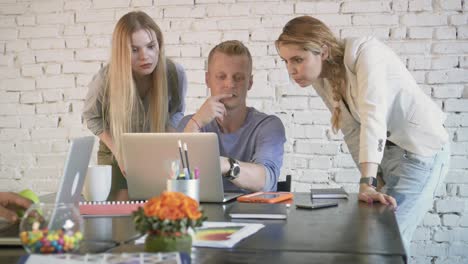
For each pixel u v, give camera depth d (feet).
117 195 7.39
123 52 8.27
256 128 8.00
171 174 5.76
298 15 11.03
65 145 11.82
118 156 8.52
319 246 4.18
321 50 7.18
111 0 11.60
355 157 7.92
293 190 11.13
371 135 6.67
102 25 11.64
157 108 8.59
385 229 4.79
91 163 11.78
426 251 10.79
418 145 7.43
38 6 11.84
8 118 11.96
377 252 3.99
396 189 7.57
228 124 8.06
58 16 11.78
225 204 6.46
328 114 11.02
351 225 4.99
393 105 7.34
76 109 11.76
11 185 11.99
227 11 11.24
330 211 5.77
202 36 11.32
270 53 11.12
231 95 7.91
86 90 11.71
